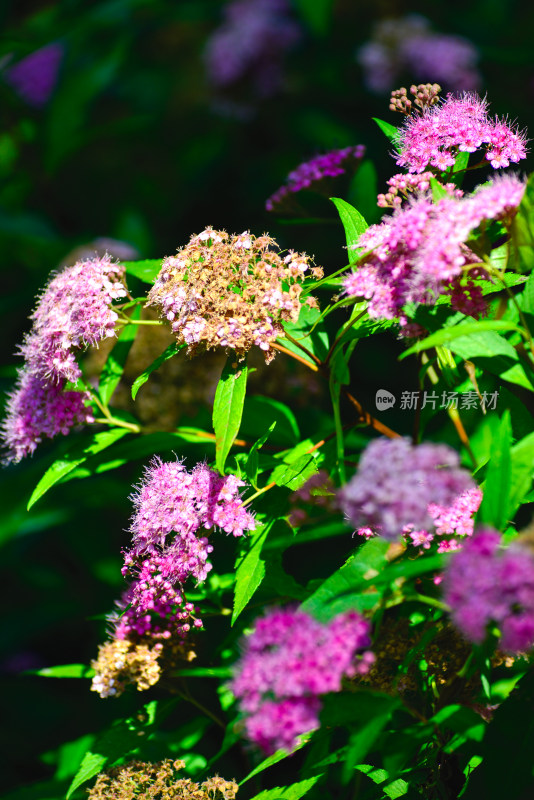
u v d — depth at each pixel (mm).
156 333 1004
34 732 1125
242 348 853
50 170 1369
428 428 1043
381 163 1397
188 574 866
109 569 1163
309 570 1055
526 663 855
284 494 871
